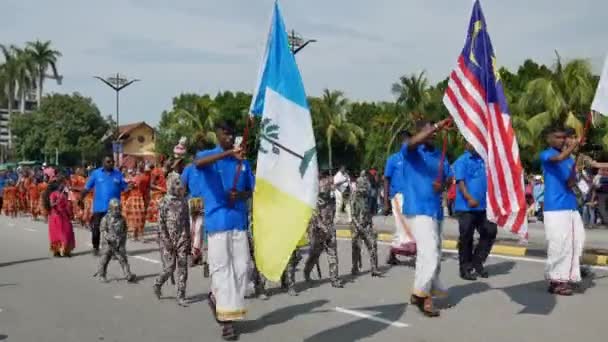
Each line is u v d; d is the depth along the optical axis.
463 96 7.06
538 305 7.79
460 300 8.16
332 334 6.70
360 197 10.14
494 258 11.75
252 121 6.13
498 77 7.29
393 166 9.23
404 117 43.25
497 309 7.62
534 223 20.56
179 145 10.76
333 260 9.34
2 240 16.25
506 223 7.09
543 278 9.55
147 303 8.43
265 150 5.93
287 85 6.05
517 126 32.03
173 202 8.30
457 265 10.95
